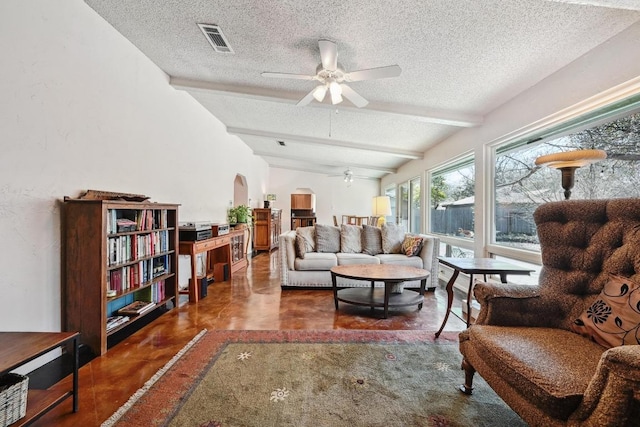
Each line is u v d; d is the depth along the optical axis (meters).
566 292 1.60
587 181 2.30
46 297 1.95
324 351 2.17
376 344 2.30
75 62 2.15
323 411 1.51
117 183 2.61
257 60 2.79
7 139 1.71
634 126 1.97
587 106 2.21
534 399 1.08
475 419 1.46
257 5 2.00
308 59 2.70
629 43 1.90
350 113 3.97
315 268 3.95
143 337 2.38
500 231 3.37
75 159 2.17
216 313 2.99
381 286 3.79
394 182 7.95
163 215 2.94
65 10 2.05
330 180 9.52
